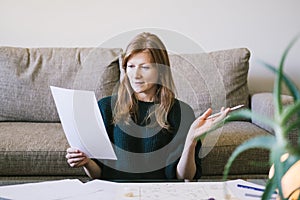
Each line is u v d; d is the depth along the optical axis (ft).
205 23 8.26
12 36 8.05
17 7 7.98
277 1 8.27
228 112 3.91
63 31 8.12
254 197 3.36
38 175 5.53
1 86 6.99
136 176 4.31
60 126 6.64
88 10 8.10
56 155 5.46
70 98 4.04
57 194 3.45
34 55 7.30
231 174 5.57
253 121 6.77
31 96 7.00
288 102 3.77
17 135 5.83
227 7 8.24
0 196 3.39
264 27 8.32
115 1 8.11
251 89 8.39
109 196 3.41
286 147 1.96
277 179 2.10
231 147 5.52
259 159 5.51
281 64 2.07
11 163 5.43
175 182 3.84
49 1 8.03
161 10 8.19
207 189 3.58
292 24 8.33
